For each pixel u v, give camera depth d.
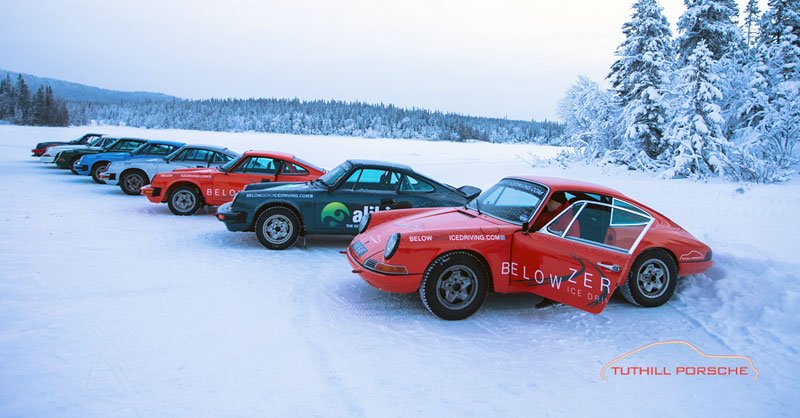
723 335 4.69
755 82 20.61
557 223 4.81
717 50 24.48
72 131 78.00
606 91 25.88
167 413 3.03
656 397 3.51
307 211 7.59
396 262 4.72
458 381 3.63
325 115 176.25
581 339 4.54
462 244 4.79
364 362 3.87
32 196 12.45
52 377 3.42
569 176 21.22
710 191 14.98
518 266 4.91
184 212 10.42
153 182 10.30
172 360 3.75
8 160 24.30
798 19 23.61
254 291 5.50
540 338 4.54
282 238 7.65
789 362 4.11
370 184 7.85
